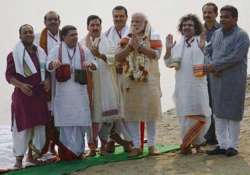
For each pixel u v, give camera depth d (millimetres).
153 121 7383
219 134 7191
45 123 7211
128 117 7293
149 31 7246
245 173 6215
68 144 7301
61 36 7340
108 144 7965
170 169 6566
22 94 7113
